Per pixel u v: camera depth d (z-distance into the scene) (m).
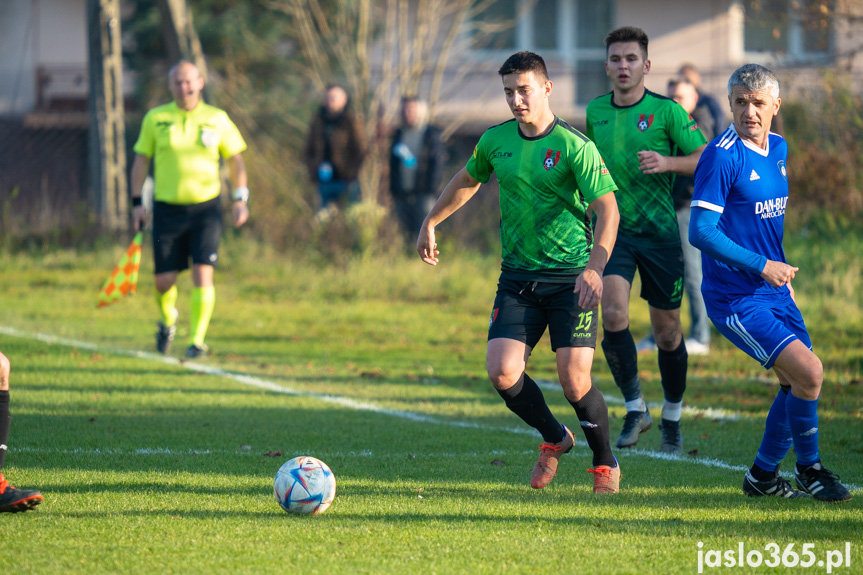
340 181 56.06
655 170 20.75
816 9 44.53
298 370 32.84
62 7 93.81
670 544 14.00
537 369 34.25
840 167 53.16
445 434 23.09
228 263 56.84
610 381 31.77
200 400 26.98
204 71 64.06
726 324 17.11
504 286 17.64
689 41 82.88
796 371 16.27
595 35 84.56
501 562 13.09
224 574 12.43
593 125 22.27
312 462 15.65
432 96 68.19
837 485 16.80
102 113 62.03
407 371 33.19
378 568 12.77
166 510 15.52
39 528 14.33
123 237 61.66
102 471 18.33
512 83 16.53
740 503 16.62
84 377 29.84
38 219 63.53
